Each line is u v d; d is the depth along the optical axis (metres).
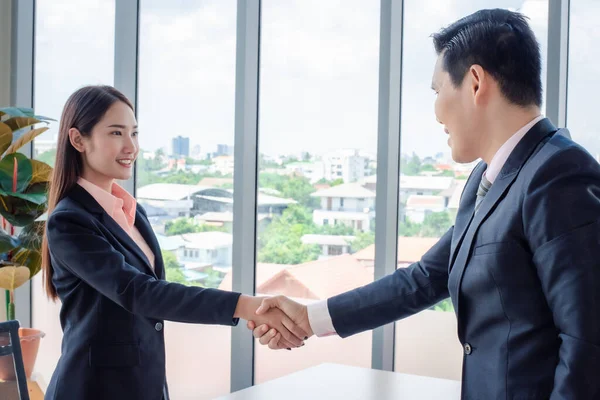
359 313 1.79
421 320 2.70
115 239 1.78
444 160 2.66
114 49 3.23
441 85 1.31
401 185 2.75
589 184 1.12
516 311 1.17
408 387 2.06
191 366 3.10
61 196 1.84
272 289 2.99
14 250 2.79
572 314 1.06
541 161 1.16
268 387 2.05
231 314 1.79
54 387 1.72
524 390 1.15
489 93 1.24
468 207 1.35
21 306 3.38
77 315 1.76
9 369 1.37
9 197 2.64
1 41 3.38
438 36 1.33
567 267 1.08
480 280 1.21
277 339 1.92
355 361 2.82
